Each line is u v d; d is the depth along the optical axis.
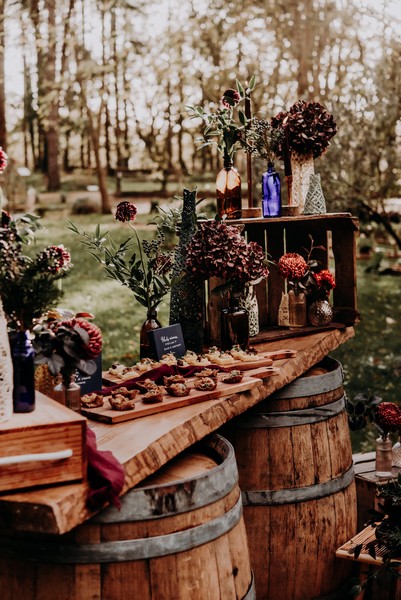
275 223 4.29
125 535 2.37
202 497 2.48
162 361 3.46
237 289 3.70
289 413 3.47
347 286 4.34
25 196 22.19
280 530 3.46
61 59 22.33
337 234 4.34
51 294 2.45
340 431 3.63
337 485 3.58
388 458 4.00
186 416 2.85
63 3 20.42
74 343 2.52
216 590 2.51
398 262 13.45
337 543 3.58
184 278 3.74
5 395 2.26
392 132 10.08
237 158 16.83
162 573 2.40
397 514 3.37
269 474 3.45
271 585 3.50
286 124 4.20
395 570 3.34
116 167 28.02
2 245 2.46
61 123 26.09
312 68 15.43
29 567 2.37
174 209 3.95
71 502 2.19
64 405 2.71
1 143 21.97
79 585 2.34
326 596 3.58
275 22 16.11
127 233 16.03
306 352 3.71
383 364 8.15
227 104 4.11
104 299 10.94
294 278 4.10
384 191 10.25
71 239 15.49
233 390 3.12
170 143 25.16
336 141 9.96
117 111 27.12
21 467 2.22
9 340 2.39
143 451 2.51
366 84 9.94
